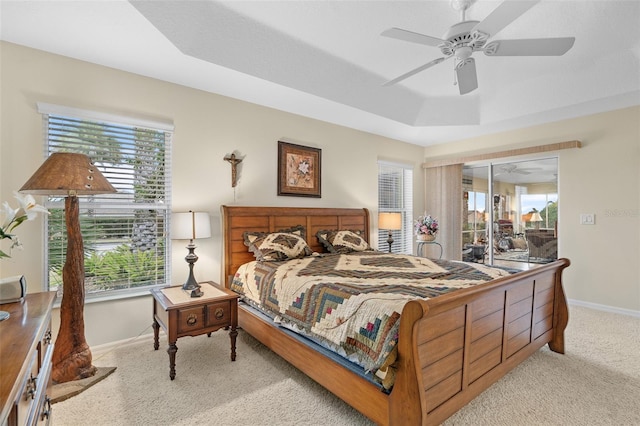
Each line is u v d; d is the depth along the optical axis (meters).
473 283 2.14
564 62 3.10
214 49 2.58
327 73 3.17
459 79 2.42
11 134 2.33
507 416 1.87
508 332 2.16
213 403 1.98
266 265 2.90
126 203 2.82
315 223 4.01
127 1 2.03
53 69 2.49
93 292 2.70
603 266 3.80
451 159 5.16
